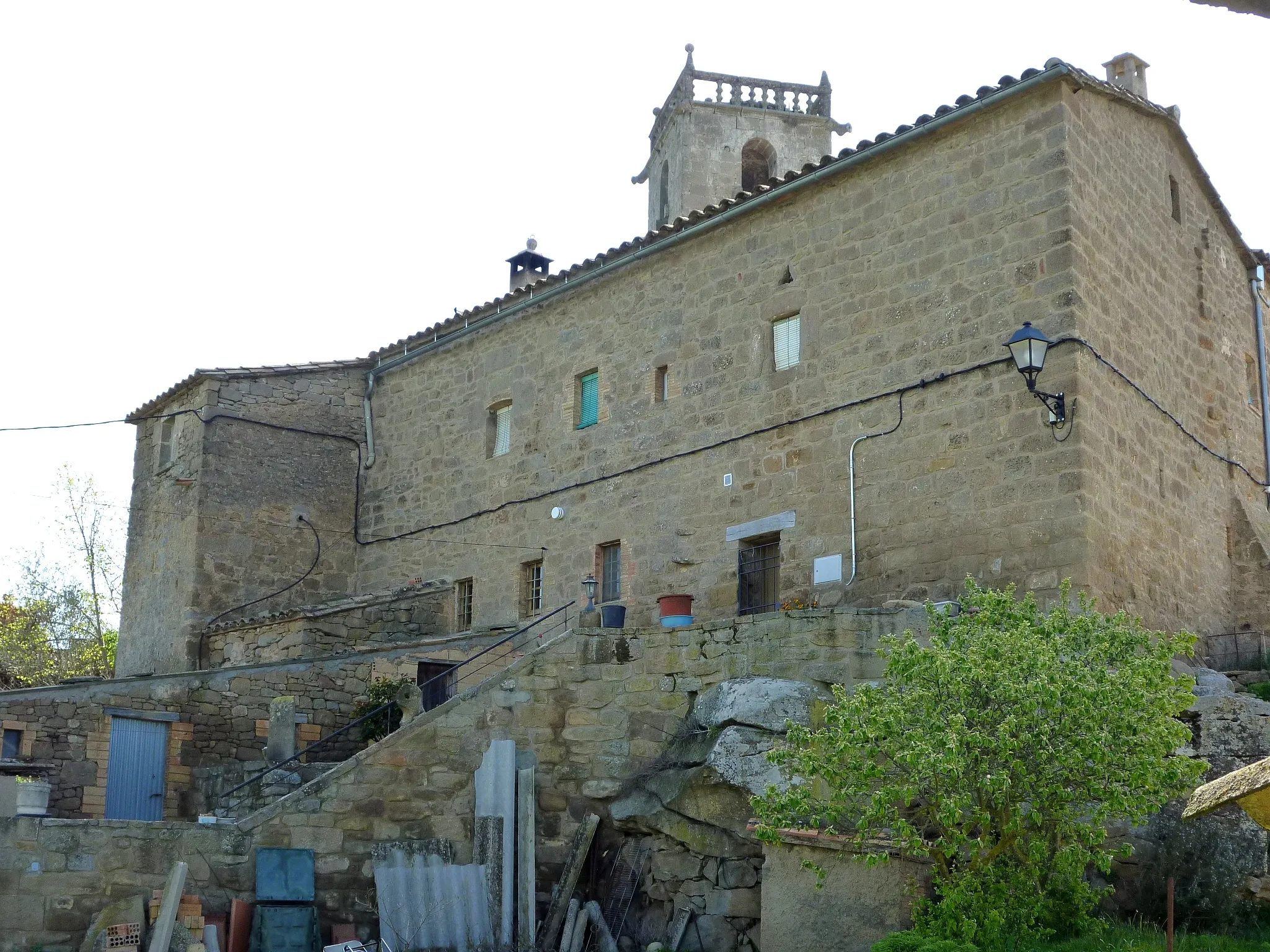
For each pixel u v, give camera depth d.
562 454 22.50
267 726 20.62
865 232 18.75
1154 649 12.87
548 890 15.98
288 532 25.47
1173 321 19.02
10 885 13.88
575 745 16.39
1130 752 11.75
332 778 15.63
